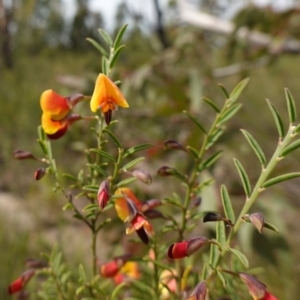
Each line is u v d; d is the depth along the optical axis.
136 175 0.18
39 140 0.22
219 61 0.79
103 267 0.22
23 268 0.50
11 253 0.51
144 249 0.38
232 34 0.72
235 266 0.24
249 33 0.72
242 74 0.73
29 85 0.94
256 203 0.55
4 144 0.85
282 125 0.17
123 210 0.20
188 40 0.76
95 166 0.19
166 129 0.65
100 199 0.17
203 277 0.19
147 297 0.24
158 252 0.24
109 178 0.19
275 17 0.70
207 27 0.76
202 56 0.76
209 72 0.70
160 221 0.43
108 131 0.18
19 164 0.84
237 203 0.56
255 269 0.26
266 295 0.16
